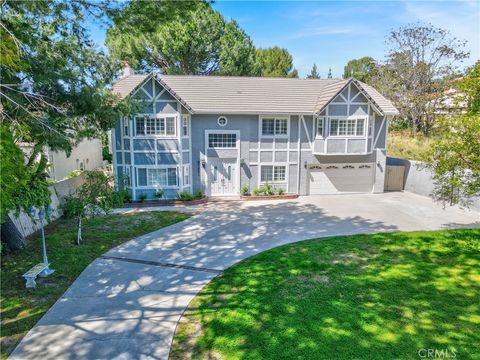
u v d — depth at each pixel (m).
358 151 21.30
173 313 7.95
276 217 16.95
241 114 20.56
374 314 7.71
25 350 6.59
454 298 8.48
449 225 15.33
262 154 21.39
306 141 21.59
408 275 9.86
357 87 20.39
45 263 10.01
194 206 19.38
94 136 12.62
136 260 11.26
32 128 9.51
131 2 9.65
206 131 20.67
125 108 13.09
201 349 6.59
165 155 19.84
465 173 12.30
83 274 10.12
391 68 34.44
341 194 22.53
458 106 12.66
